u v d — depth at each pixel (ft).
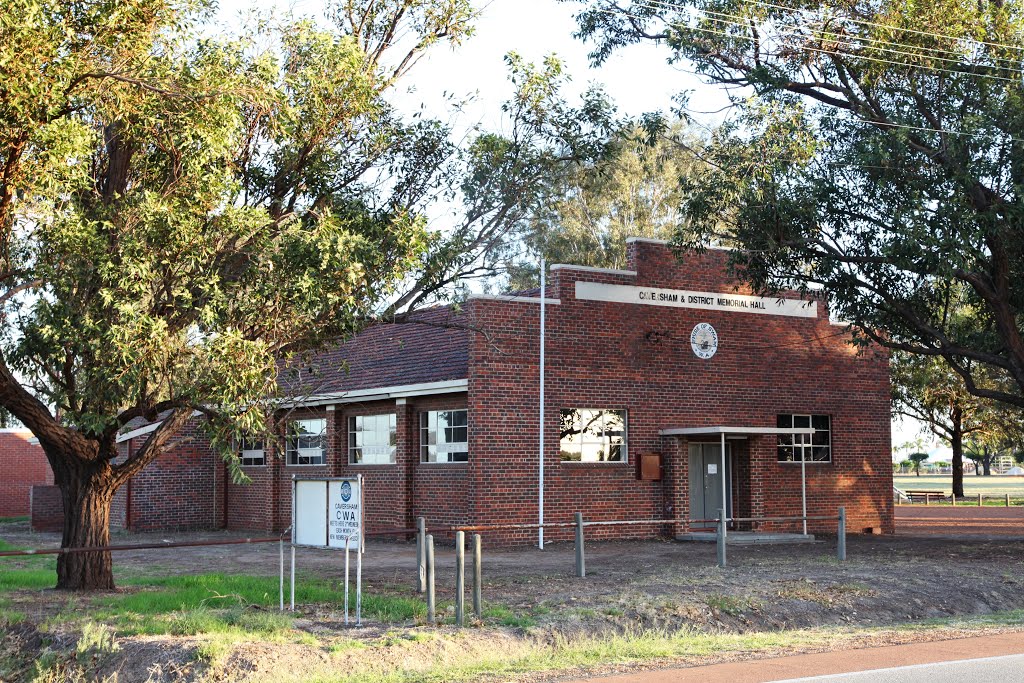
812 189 75.25
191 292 46.73
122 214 46.52
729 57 84.53
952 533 104.58
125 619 43.93
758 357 95.76
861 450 100.99
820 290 83.35
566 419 85.61
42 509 110.63
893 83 77.25
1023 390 79.36
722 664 37.47
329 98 52.37
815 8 79.51
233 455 46.78
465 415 84.74
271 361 46.29
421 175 59.47
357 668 37.76
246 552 79.30
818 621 49.85
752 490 93.09
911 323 81.00
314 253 46.09
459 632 42.42
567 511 84.12
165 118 48.62
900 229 70.23
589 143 61.26
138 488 106.93
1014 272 77.97
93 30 44.60
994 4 74.38
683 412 90.89
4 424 55.31
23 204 45.03
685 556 72.74
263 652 38.17
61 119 44.01
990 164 70.90
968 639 42.96
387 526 91.04
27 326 49.39
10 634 42.37
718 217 80.43
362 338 100.68
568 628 44.62
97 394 46.65
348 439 98.22
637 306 89.45
